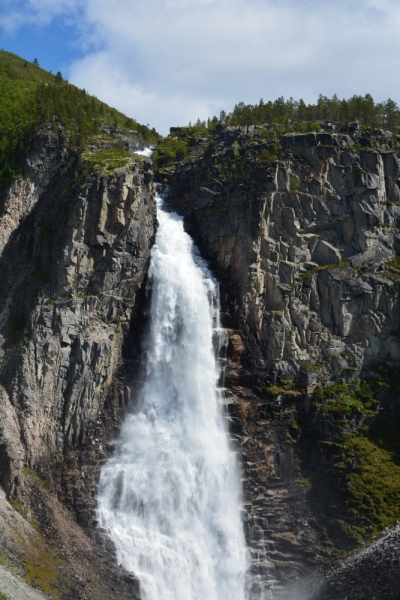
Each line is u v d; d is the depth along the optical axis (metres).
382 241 130.38
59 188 131.12
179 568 105.56
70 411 112.69
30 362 114.12
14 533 97.62
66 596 93.44
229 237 129.88
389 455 113.62
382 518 104.94
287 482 112.88
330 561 103.31
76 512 106.00
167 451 114.56
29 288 123.44
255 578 105.00
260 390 119.81
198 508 111.94
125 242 123.25
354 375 122.12
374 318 124.94
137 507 110.06
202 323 124.44
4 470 104.19
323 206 129.62
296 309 124.06
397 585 92.19
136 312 124.06
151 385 120.69
